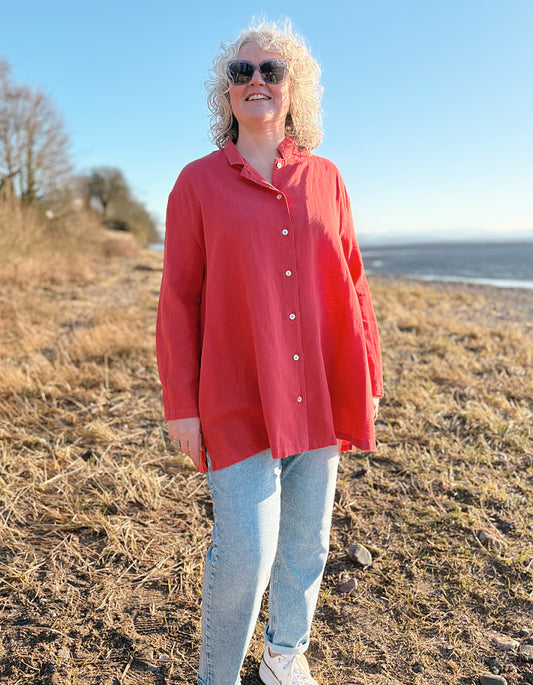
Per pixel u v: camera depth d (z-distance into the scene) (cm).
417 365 539
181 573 235
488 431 379
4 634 199
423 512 283
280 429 149
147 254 2722
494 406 432
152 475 311
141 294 1065
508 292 1630
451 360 556
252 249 149
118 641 198
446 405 421
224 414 154
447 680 185
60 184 2114
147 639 199
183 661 190
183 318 159
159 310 164
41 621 205
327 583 234
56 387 449
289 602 170
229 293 153
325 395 159
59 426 381
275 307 151
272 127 162
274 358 150
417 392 448
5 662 187
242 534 145
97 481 305
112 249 2389
